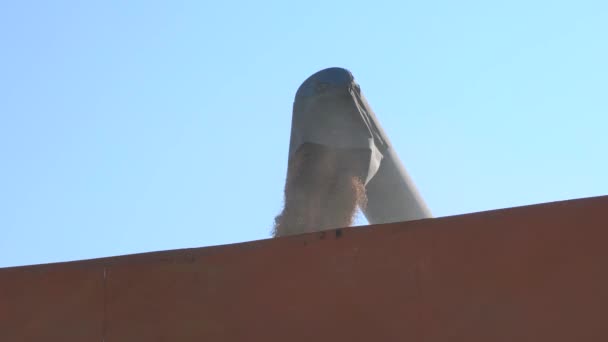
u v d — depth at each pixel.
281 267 10.26
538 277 9.39
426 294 9.67
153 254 10.76
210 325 10.30
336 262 10.05
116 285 10.76
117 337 10.58
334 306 9.92
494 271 9.53
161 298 10.57
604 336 9.07
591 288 9.23
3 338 10.82
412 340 9.59
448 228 9.80
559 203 9.56
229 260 10.47
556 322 9.23
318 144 16.94
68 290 10.87
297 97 17.42
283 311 10.10
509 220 9.64
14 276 11.03
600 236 9.35
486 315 9.44
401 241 9.91
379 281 9.84
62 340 10.70
